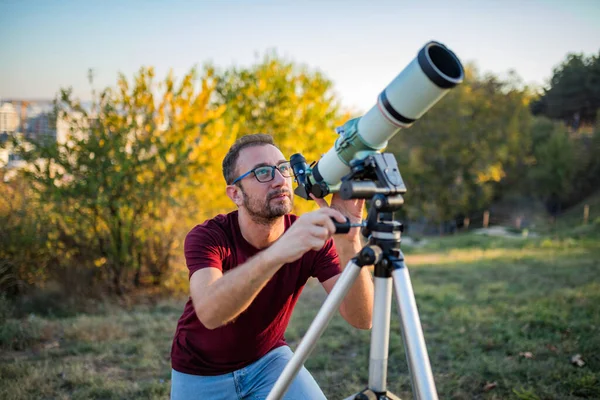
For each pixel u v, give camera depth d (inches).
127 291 237.0
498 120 981.2
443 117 950.4
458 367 139.6
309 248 49.8
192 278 66.4
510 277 278.4
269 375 76.4
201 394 76.2
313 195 65.6
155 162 234.5
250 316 72.6
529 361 141.6
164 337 171.3
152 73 252.4
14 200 238.8
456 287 249.3
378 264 51.4
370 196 51.1
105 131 233.8
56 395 125.0
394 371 142.0
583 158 1063.0
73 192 222.8
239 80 354.0
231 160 73.4
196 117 267.3
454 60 47.6
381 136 53.7
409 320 48.2
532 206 1106.7
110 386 128.3
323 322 51.7
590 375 127.1
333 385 132.6
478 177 964.0
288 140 338.0
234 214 79.1
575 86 1140.5
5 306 196.5
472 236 599.8
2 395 120.4
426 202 954.1
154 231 239.0
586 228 575.8
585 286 241.3
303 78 357.1
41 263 234.1
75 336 171.8
